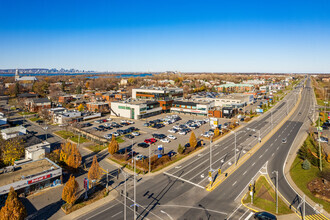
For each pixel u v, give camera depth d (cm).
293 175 5259
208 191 4491
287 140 7975
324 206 4028
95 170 4678
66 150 5784
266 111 13862
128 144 7512
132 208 3919
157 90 14175
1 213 3191
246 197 4275
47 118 11106
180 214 3734
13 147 5838
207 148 7156
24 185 4344
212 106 13175
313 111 13550
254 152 6781
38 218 3666
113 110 12575
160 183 4834
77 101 16362
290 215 3750
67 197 3831
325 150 7006
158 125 9938
